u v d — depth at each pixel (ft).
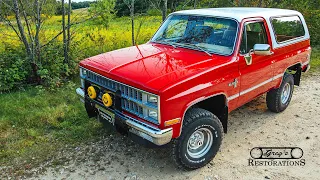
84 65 13.93
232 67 13.50
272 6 41.09
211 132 13.15
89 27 36.27
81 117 17.80
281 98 18.89
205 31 14.96
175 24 16.35
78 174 12.91
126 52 14.61
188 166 12.91
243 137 16.38
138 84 11.12
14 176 12.75
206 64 12.76
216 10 16.37
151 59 13.21
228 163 13.96
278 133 16.90
